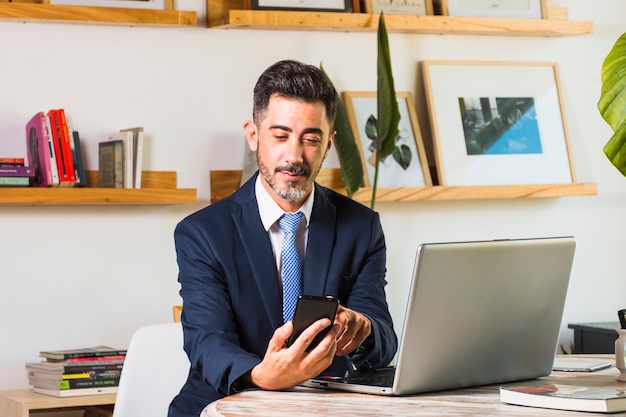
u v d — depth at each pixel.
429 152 4.18
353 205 2.39
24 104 3.58
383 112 3.81
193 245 2.19
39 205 3.58
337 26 3.91
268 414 1.64
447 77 4.20
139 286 3.72
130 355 2.42
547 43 4.43
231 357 1.96
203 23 3.84
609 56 3.49
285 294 2.21
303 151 2.13
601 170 4.52
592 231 4.50
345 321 1.98
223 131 3.86
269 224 2.24
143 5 3.69
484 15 4.25
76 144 3.53
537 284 2.03
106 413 3.45
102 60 3.68
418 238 4.18
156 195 3.58
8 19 3.51
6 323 3.54
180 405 2.16
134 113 3.73
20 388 3.55
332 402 1.78
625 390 1.88
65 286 3.62
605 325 4.12
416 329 1.83
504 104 4.28
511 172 4.25
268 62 3.94
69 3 3.58
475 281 1.89
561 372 2.24
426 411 1.67
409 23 4.04
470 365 1.96
